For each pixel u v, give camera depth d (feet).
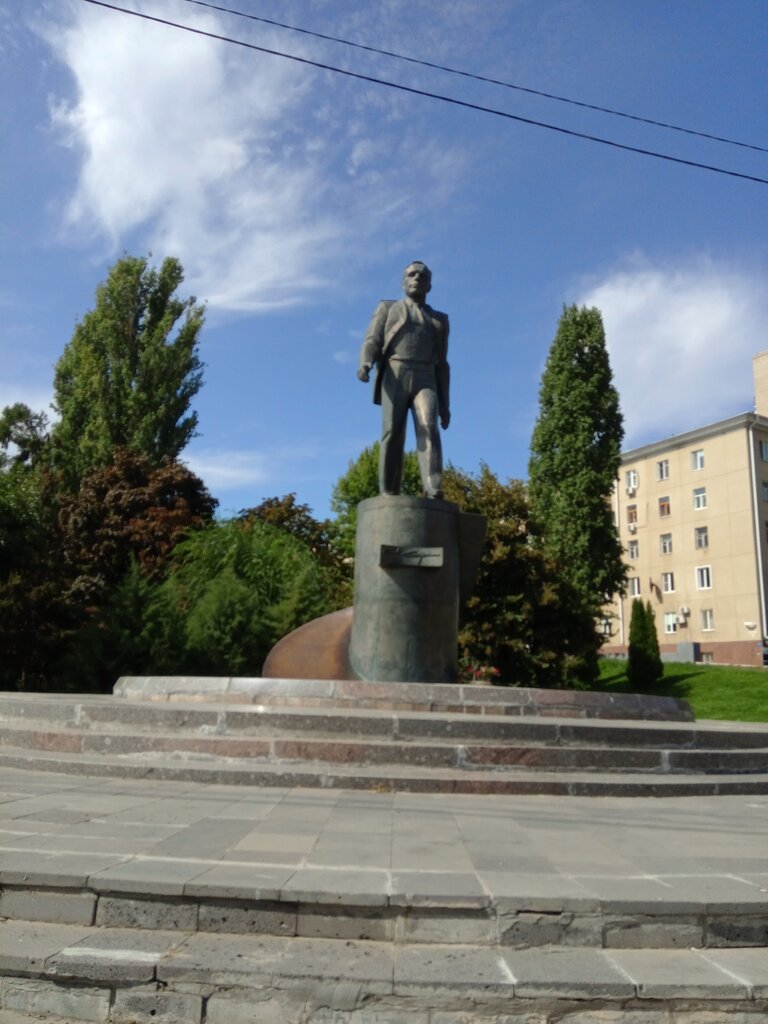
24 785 24.34
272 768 25.77
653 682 109.09
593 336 127.44
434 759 26.48
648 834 19.48
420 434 40.42
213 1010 11.76
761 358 161.89
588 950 13.20
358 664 37.60
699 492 154.81
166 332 117.39
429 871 15.03
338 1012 11.62
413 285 41.83
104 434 112.06
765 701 88.48
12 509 78.79
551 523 121.70
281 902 13.53
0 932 13.29
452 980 11.79
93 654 67.05
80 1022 11.84
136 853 15.67
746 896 13.83
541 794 25.22
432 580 37.60
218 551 80.38
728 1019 11.59
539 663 86.48
